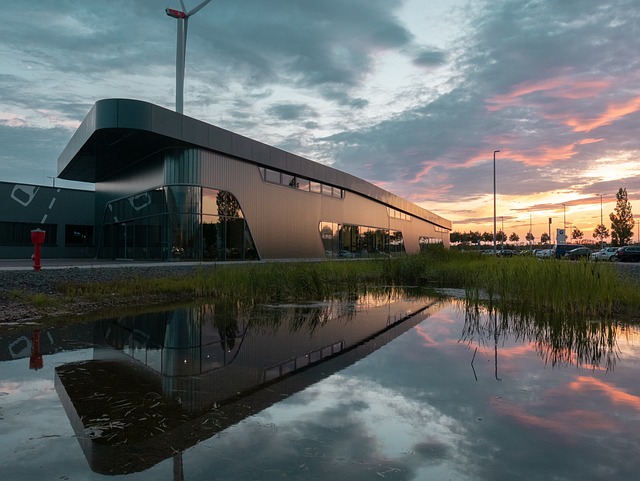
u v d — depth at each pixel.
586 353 5.95
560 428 3.37
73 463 2.77
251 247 28.02
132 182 29.20
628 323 8.27
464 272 18.39
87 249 39.44
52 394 4.23
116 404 3.92
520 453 2.93
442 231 85.75
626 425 3.44
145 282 13.88
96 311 10.16
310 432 3.28
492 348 6.25
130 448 3.00
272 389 4.38
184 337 7.20
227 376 4.87
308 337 7.16
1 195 34.56
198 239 24.20
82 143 24.27
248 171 27.83
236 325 8.29
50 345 6.60
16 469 2.68
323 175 35.56
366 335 7.27
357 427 3.38
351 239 41.72
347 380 4.69
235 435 3.22
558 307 9.77
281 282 13.70
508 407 3.84
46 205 37.12
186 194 23.91
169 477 2.58
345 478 2.58
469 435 3.24
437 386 4.46
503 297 11.92
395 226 53.78
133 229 29.11
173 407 3.85
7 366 5.32
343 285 16.58
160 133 21.64
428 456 2.88
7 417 3.59
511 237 130.38
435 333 7.43
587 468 2.72
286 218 31.50
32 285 12.85
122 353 6.07
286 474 2.63
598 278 9.36
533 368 5.18
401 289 15.68
